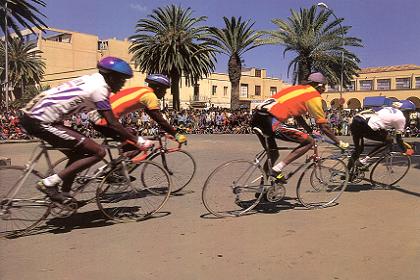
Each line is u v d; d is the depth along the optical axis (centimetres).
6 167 413
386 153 661
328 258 369
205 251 385
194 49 3161
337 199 590
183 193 625
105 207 476
